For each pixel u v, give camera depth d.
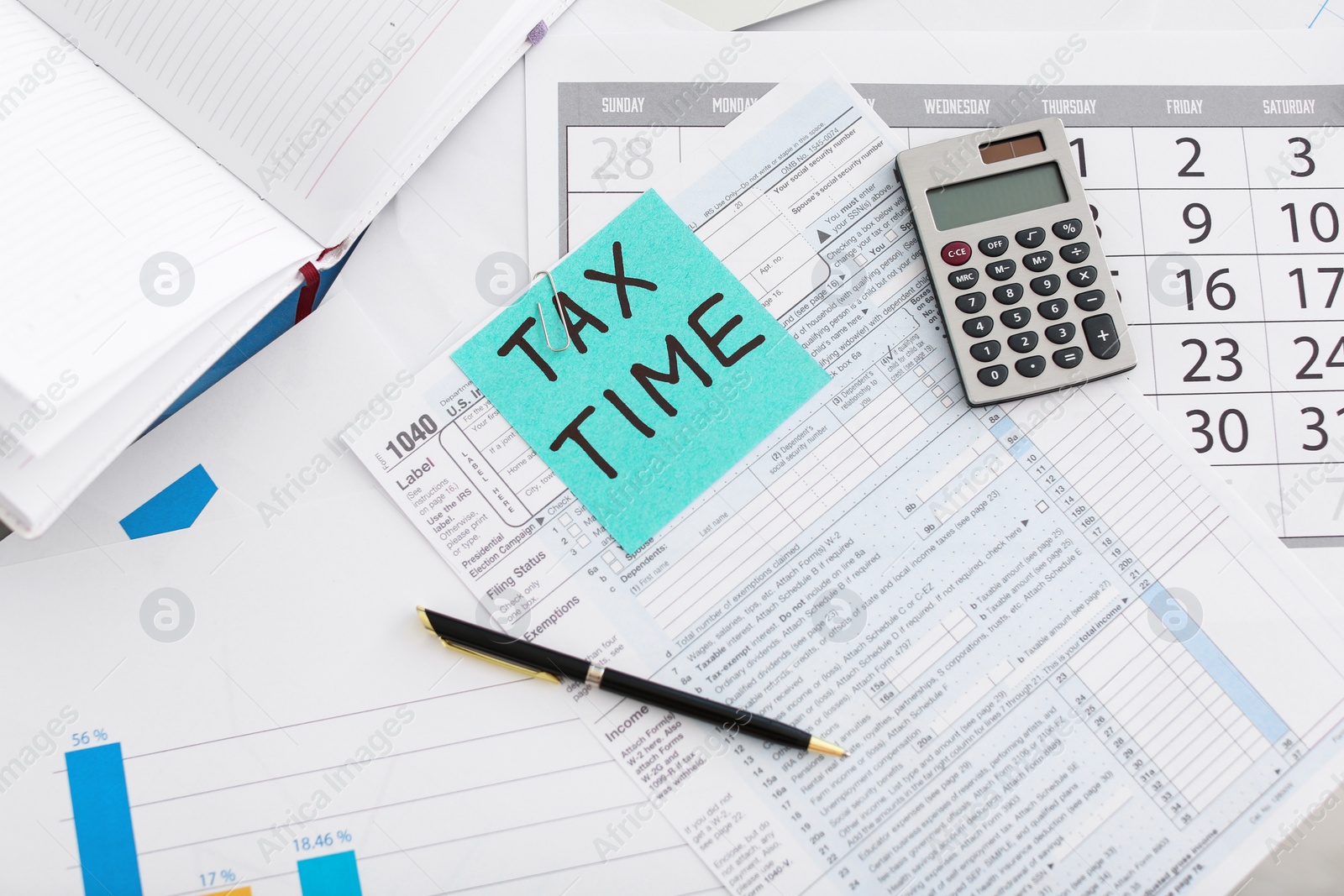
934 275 0.46
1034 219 0.46
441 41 0.43
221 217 0.42
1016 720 0.45
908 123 0.49
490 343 0.47
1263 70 0.49
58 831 0.44
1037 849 0.44
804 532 0.46
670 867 0.44
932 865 0.44
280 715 0.45
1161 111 0.49
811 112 0.49
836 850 0.44
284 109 0.43
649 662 0.45
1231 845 0.43
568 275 0.48
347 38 0.43
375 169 0.43
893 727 0.45
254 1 0.43
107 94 0.43
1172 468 0.46
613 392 0.47
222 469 0.46
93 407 0.37
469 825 0.44
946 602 0.45
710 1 0.49
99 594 0.45
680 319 0.48
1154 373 0.47
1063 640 0.45
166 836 0.44
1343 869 0.44
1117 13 0.49
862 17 0.49
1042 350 0.45
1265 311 0.48
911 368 0.47
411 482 0.46
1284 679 0.45
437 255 0.48
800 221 0.48
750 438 0.47
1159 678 0.45
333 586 0.46
